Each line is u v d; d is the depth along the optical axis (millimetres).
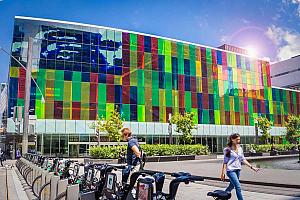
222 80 56250
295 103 67750
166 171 18109
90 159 27469
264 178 13648
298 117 62062
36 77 41500
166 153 32750
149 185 4133
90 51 45188
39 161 13312
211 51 55844
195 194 10469
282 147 48875
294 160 31953
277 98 64500
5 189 11617
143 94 47781
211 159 34562
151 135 47312
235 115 56656
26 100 20016
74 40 44438
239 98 57844
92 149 29156
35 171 10359
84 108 43531
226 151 7680
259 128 56625
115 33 47375
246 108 58500
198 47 54438
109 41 46719
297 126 59594
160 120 48469
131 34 48531
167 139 48594
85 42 45094
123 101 46156
